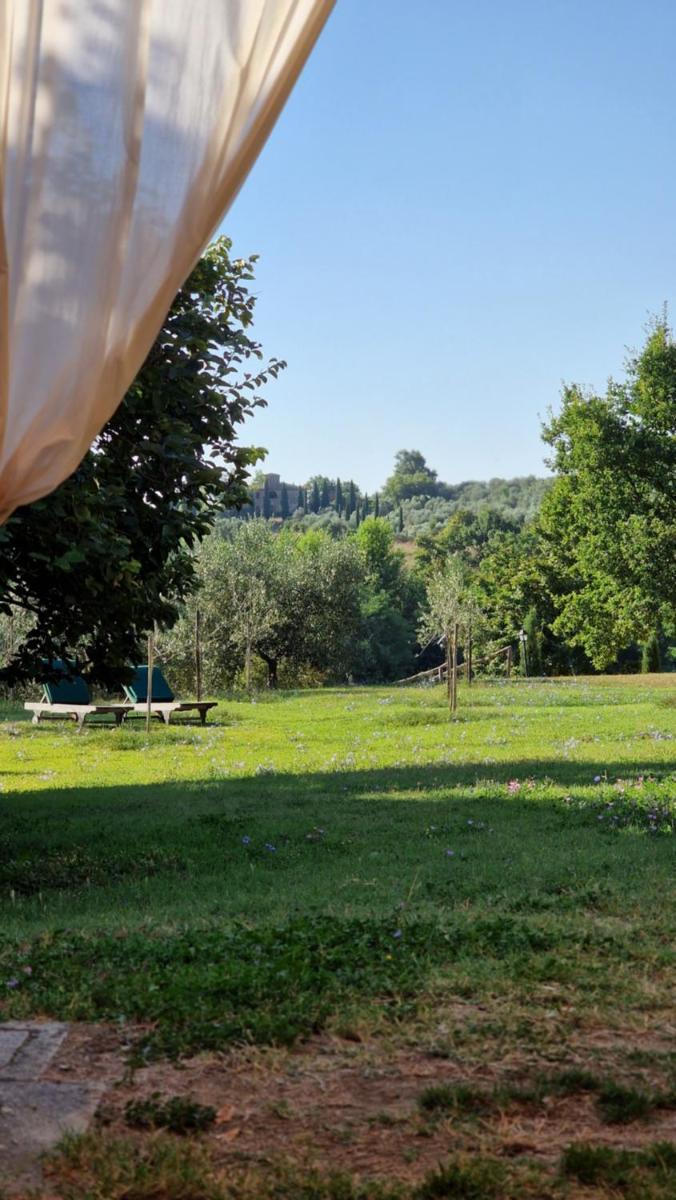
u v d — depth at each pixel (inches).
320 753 892.6
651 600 1362.0
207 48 179.6
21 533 395.5
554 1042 195.3
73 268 179.0
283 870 401.4
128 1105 165.5
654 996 219.0
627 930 276.2
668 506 1376.7
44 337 179.0
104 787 701.9
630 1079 178.7
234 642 1852.9
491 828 483.2
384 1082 179.0
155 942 257.4
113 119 179.0
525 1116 166.1
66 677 475.2
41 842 478.9
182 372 436.8
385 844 449.7
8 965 238.8
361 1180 145.6
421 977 228.1
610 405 1397.6
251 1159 152.3
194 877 394.9
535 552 2623.0
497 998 218.1
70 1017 206.5
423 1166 150.5
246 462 470.0
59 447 180.4
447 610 2020.2
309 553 2098.9
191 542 453.4
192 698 1578.5
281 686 1996.8
